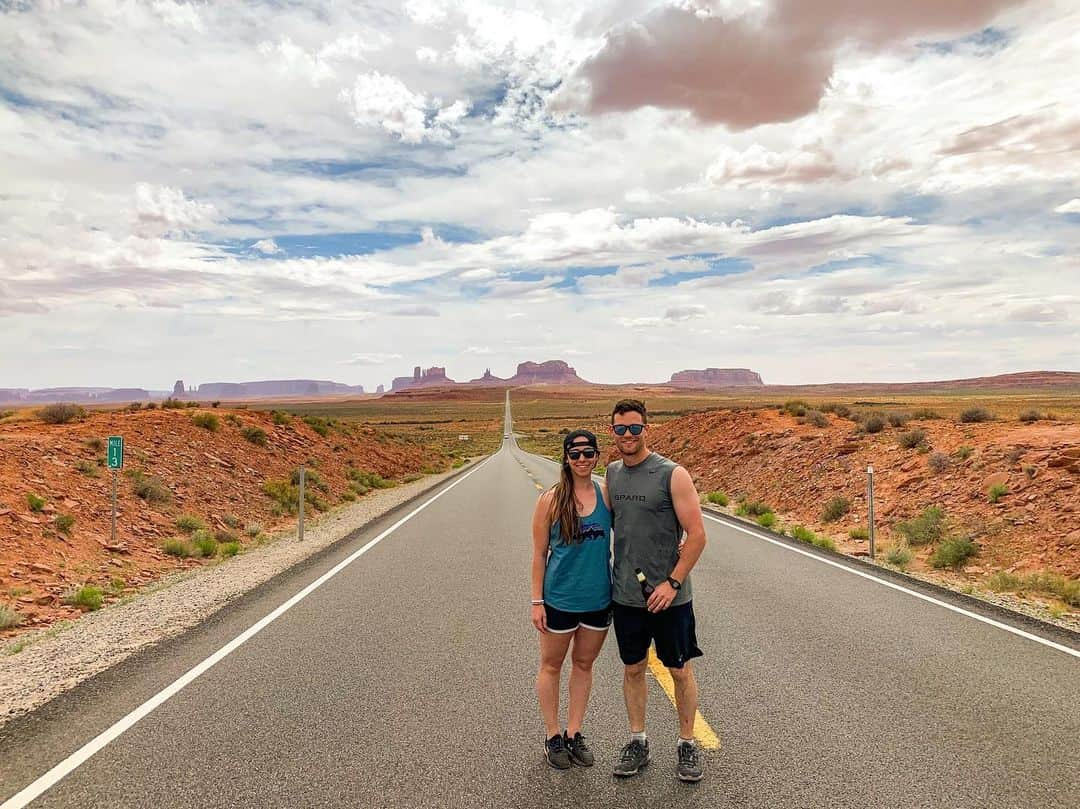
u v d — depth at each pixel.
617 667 5.69
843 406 29.91
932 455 15.25
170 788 3.59
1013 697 4.94
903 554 10.95
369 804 3.44
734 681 5.30
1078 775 3.75
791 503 18.00
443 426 124.62
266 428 25.16
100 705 4.78
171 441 18.36
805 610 7.56
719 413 33.12
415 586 8.73
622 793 3.56
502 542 12.28
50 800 3.47
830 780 3.70
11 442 13.67
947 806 3.42
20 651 6.40
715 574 9.52
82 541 11.02
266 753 4.01
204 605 7.90
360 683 5.22
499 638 6.42
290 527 15.75
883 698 4.93
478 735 4.28
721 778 3.72
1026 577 9.42
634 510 3.79
